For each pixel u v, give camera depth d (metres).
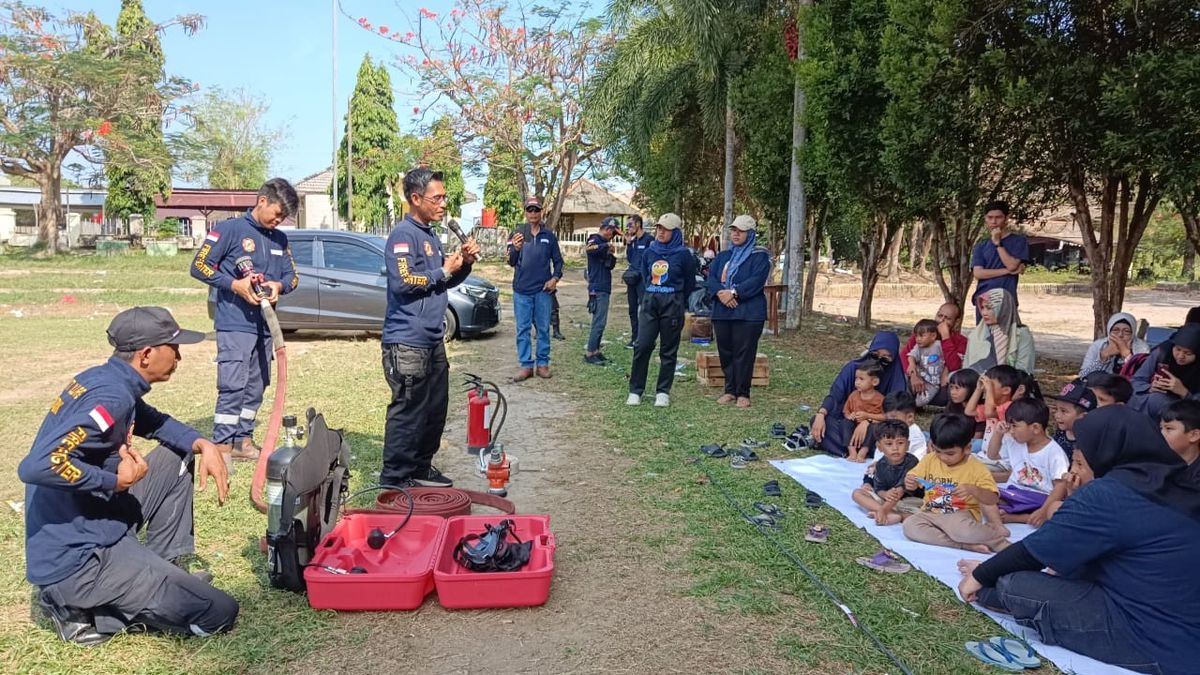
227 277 5.27
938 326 7.66
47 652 3.05
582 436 6.45
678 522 4.57
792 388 8.41
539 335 8.78
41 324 12.69
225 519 4.46
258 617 3.39
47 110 30.73
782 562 4.02
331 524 3.87
